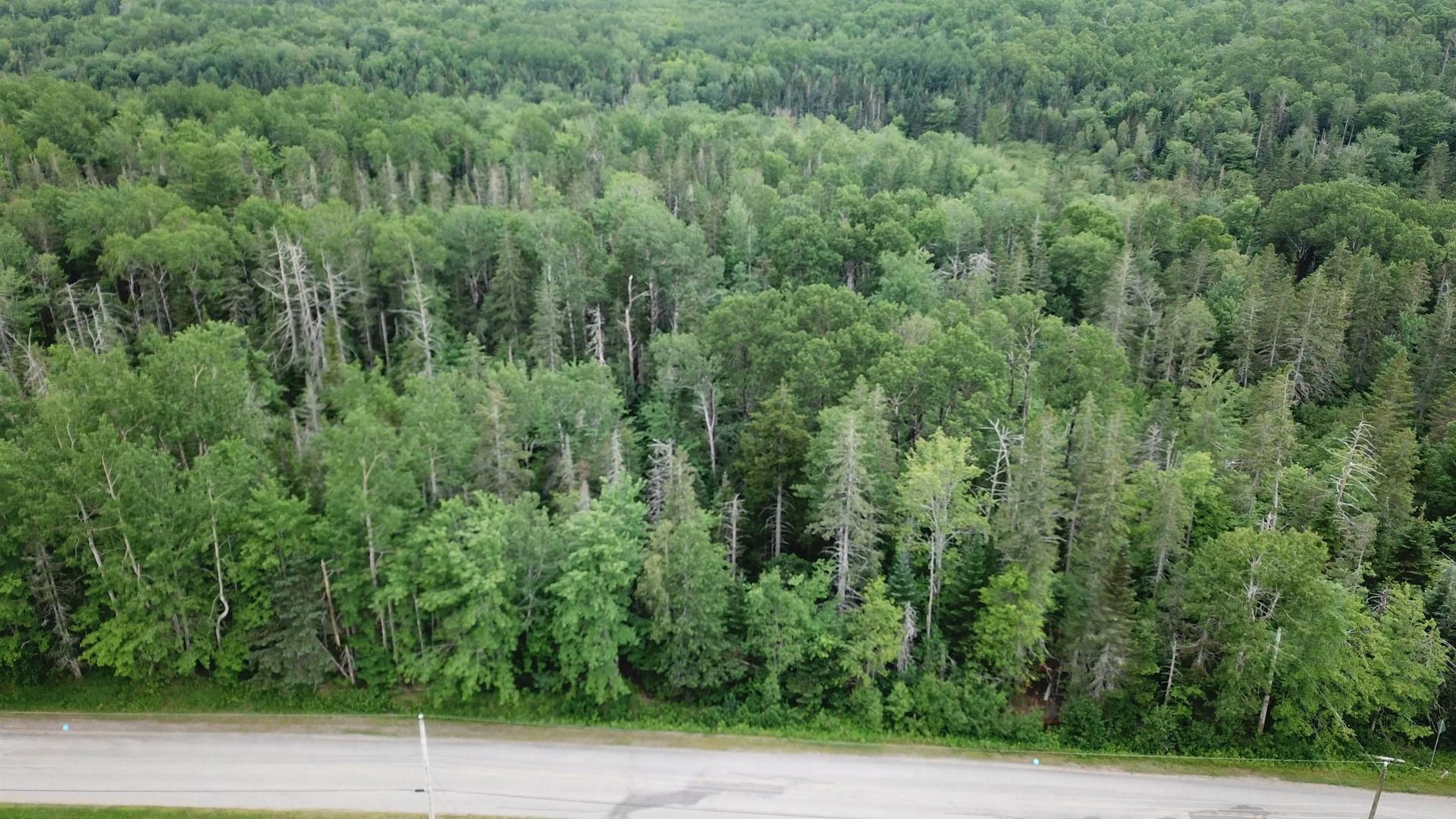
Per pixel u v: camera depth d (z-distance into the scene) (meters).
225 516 50.78
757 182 118.06
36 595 51.31
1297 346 84.25
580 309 83.38
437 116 137.75
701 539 52.06
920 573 58.66
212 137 110.06
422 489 57.06
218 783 48.12
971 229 103.50
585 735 52.56
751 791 49.12
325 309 84.00
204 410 57.03
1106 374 73.00
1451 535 61.25
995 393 65.06
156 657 50.50
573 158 129.75
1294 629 51.81
